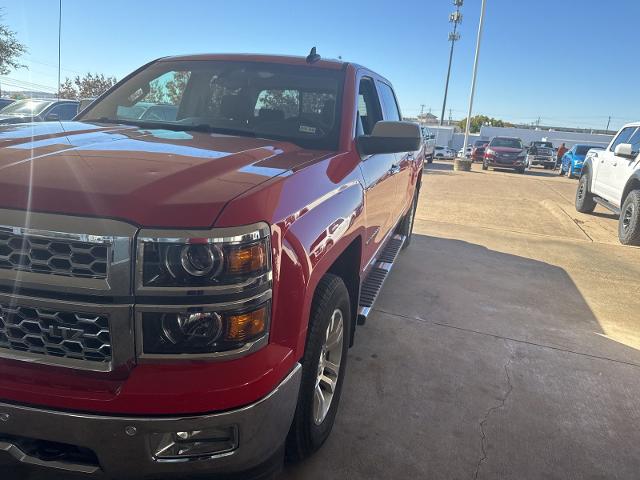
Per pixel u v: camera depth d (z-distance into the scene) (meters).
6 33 22.64
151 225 1.53
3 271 1.57
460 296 5.14
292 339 1.87
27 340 1.62
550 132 61.19
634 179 8.35
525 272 6.20
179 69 3.48
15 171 1.69
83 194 1.57
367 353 3.74
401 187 4.56
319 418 2.46
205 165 1.91
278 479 2.40
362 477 2.47
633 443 2.90
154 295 1.54
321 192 2.18
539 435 2.91
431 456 2.66
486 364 3.71
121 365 1.58
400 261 6.28
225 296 1.59
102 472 1.65
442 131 51.97
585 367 3.77
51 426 1.59
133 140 2.32
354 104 3.12
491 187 16.34
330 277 2.42
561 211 11.55
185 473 1.68
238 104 3.19
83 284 1.53
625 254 7.50
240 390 1.63
